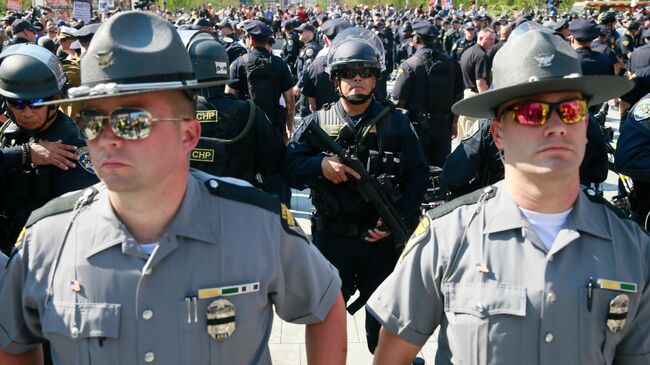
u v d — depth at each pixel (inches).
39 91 118.6
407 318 77.7
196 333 65.6
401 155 134.8
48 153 117.3
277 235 70.6
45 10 951.0
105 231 65.6
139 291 64.6
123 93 59.2
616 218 73.4
